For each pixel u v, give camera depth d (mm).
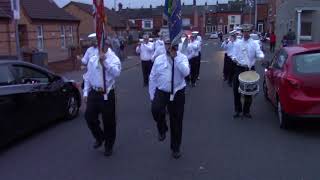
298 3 24078
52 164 4848
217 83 12031
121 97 9805
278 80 6445
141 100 9273
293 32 23234
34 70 6441
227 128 6387
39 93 6258
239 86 6934
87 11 36031
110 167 4688
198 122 6828
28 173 4555
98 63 4941
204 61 22219
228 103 8555
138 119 7180
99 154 5191
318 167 4562
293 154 5039
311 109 5895
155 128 6484
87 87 5086
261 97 9047
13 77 5883
